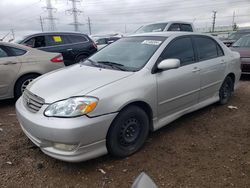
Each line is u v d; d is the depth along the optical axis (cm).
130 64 367
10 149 348
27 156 331
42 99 302
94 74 344
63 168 305
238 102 544
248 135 386
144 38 419
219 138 377
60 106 284
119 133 312
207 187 269
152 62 358
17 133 399
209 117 457
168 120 382
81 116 278
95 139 288
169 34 413
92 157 291
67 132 271
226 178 283
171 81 370
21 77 550
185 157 326
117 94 304
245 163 311
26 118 305
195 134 391
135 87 323
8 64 527
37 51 582
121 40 448
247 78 816
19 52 554
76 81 326
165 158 324
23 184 278
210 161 316
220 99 507
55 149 288
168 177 286
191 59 420
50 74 381
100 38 1808
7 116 478
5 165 311
